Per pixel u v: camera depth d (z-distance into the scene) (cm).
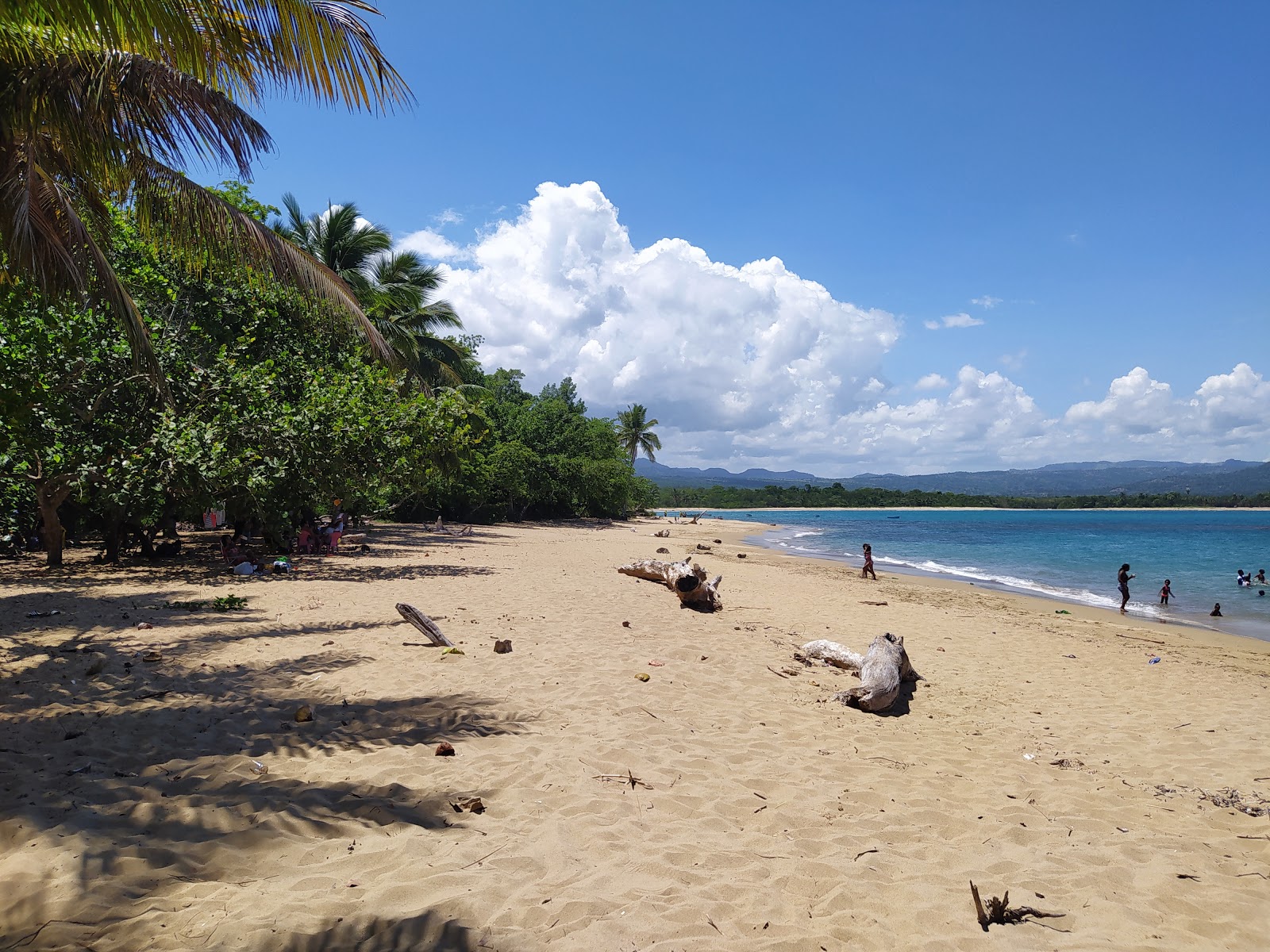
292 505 1744
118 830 361
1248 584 2334
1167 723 736
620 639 954
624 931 305
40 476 1425
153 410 1501
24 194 754
